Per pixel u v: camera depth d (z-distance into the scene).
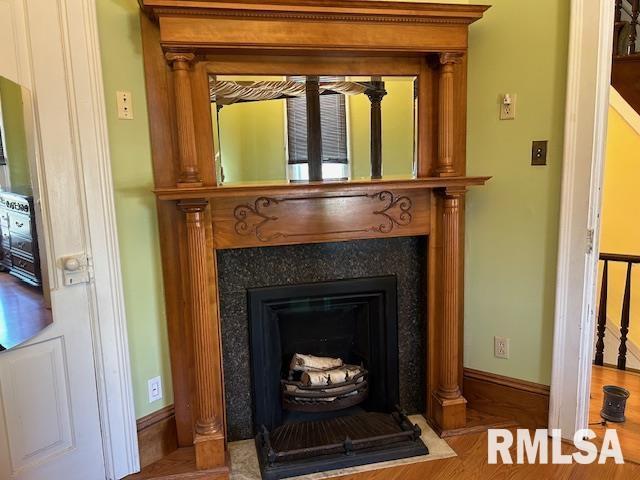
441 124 2.13
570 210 2.07
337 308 2.38
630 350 3.40
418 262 2.38
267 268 2.21
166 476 2.01
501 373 2.40
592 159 2.00
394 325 2.39
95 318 1.89
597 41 1.92
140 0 1.78
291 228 2.10
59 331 1.80
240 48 1.86
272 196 2.00
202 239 1.93
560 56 2.06
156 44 1.94
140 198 2.01
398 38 1.99
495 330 2.39
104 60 1.85
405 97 2.19
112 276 1.91
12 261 1.62
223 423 2.20
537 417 2.31
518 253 2.28
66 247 1.79
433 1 2.22
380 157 2.19
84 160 1.81
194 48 1.84
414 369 2.47
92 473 1.94
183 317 2.12
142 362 2.08
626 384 2.86
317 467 2.04
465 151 2.35
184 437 2.20
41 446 1.79
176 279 2.10
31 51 1.66
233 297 2.19
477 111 2.30
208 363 2.01
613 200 3.42
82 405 1.89
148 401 2.11
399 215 2.23
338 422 2.35
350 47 1.95
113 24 1.87
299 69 2.07
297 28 1.89
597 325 3.43
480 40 2.25
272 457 2.04
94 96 1.81
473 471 2.02
